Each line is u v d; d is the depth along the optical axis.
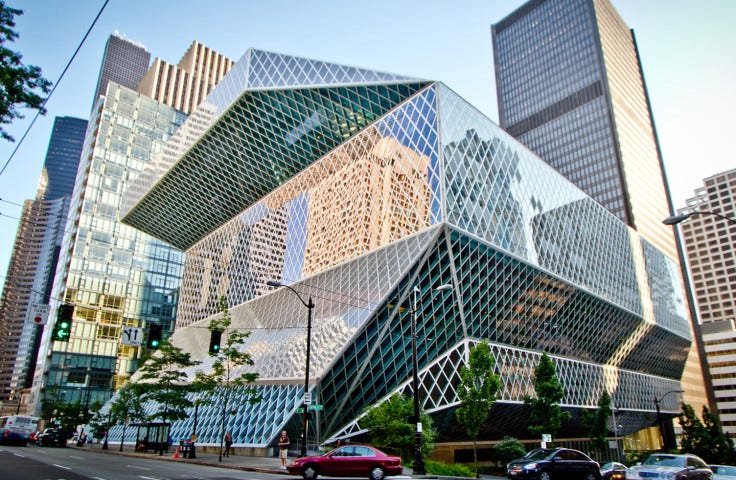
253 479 21.62
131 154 143.25
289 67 76.06
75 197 142.88
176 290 142.62
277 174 87.88
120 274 133.25
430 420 43.12
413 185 59.53
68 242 133.38
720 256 199.25
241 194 96.69
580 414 76.94
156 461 37.78
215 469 31.16
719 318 194.25
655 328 109.31
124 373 126.06
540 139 195.25
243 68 80.81
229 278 96.25
